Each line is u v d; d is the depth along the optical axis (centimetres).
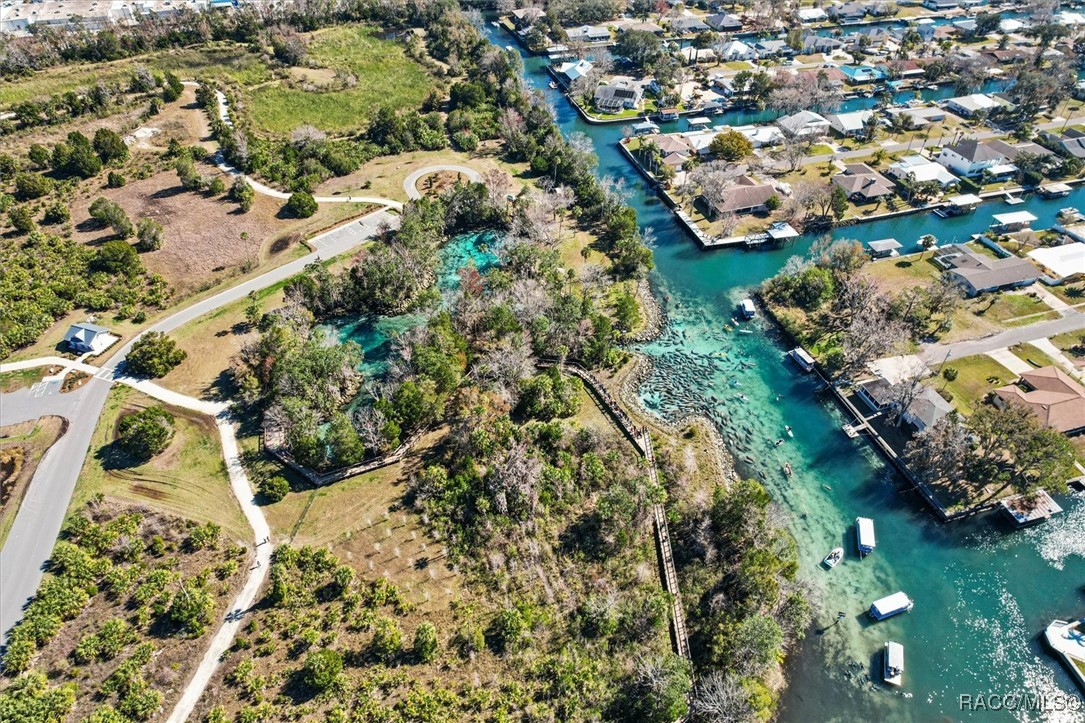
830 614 7162
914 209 13875
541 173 15238
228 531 7362
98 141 14225
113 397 9031
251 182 14200
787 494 8469
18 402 8881
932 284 10819
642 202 14775
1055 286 11481
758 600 6681
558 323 10044
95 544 6975
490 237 13200
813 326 10975
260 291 11175
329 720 5691
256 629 6406
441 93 18938
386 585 6775
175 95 16800
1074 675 6556
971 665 6731
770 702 6147
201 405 8988
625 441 8875
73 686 5834
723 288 12119
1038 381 9175
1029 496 8012
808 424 9419
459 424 8675
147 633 6344
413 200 13050
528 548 7281
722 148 15212
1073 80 18225
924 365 9588
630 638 6556
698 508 7831
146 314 10562
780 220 13650
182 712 5794
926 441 8281
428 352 8888
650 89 19988
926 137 16725
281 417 8175
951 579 7481
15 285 10525
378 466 8219
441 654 6281
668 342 10912
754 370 10344
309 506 7700
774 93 17950
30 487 7738
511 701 5944
